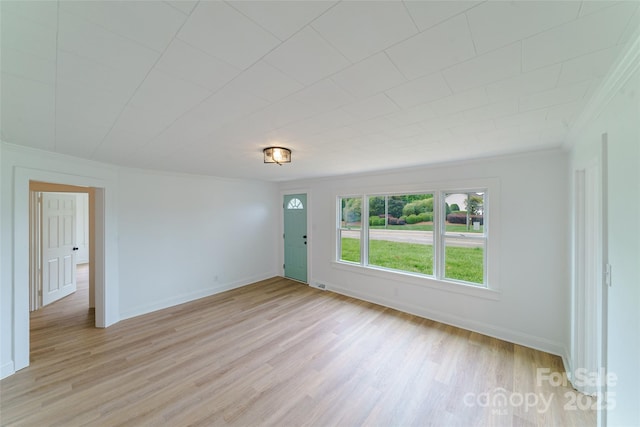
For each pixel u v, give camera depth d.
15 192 2.33
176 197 4.14
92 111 1.56
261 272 5.49
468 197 3.30
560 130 1.98
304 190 5.22
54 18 0.77
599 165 1.45
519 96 1.39
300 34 0.88
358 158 3.00
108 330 3.20
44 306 4.00
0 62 1.02
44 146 2.39
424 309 3.59
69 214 4.59
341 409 1.92
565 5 0.75
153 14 0.77
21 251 2.39
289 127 1.89
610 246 1.32
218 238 4.72
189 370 2.39
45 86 1.24
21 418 1.82
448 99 1.42
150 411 1.90
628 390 1.11
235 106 1.51
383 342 2.89
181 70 1.11
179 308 3.95
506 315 2.93
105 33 0.86
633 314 1.07
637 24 0.82
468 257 3.28
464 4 0.75
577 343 2.15
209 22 0.81
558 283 2.62
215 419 1.82
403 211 3.93
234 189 4.98
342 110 1.57
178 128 1.90
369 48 0.96
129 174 3.62
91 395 2.06
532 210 2.76
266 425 1.78
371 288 4.20
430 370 2.38
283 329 3.23
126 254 3.58
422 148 2.54
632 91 1.05
